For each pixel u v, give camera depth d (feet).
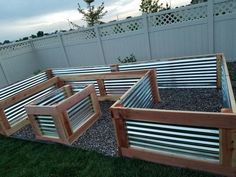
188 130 6.58
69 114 10.22
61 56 27.37
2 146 11.14
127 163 7.82
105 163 8.07
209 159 6.62
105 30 22.53
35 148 10.31
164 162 7.43
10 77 26.94
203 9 17.19
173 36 19.17
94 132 10.80
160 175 6.93
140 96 10.06
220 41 17.53
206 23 17.42
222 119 5.76
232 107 6.04
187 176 6.70
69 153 9.24
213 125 5.99
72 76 14.93
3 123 12.02
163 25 19.17
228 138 5.90
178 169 7.10
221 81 11.98
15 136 12.14
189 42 18.75
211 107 10.84
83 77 14.66
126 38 21.57
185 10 17.93
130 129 7.72
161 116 6.78
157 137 7.30
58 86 15.85
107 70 15.93
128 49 22.02
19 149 10.49
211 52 18.16
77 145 9.90
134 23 20.67
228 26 16.79
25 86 17.17
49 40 27.50
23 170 8.57
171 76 13.85
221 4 16.46
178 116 6.48
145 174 7.08
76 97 10.53
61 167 8.24
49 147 10.11
